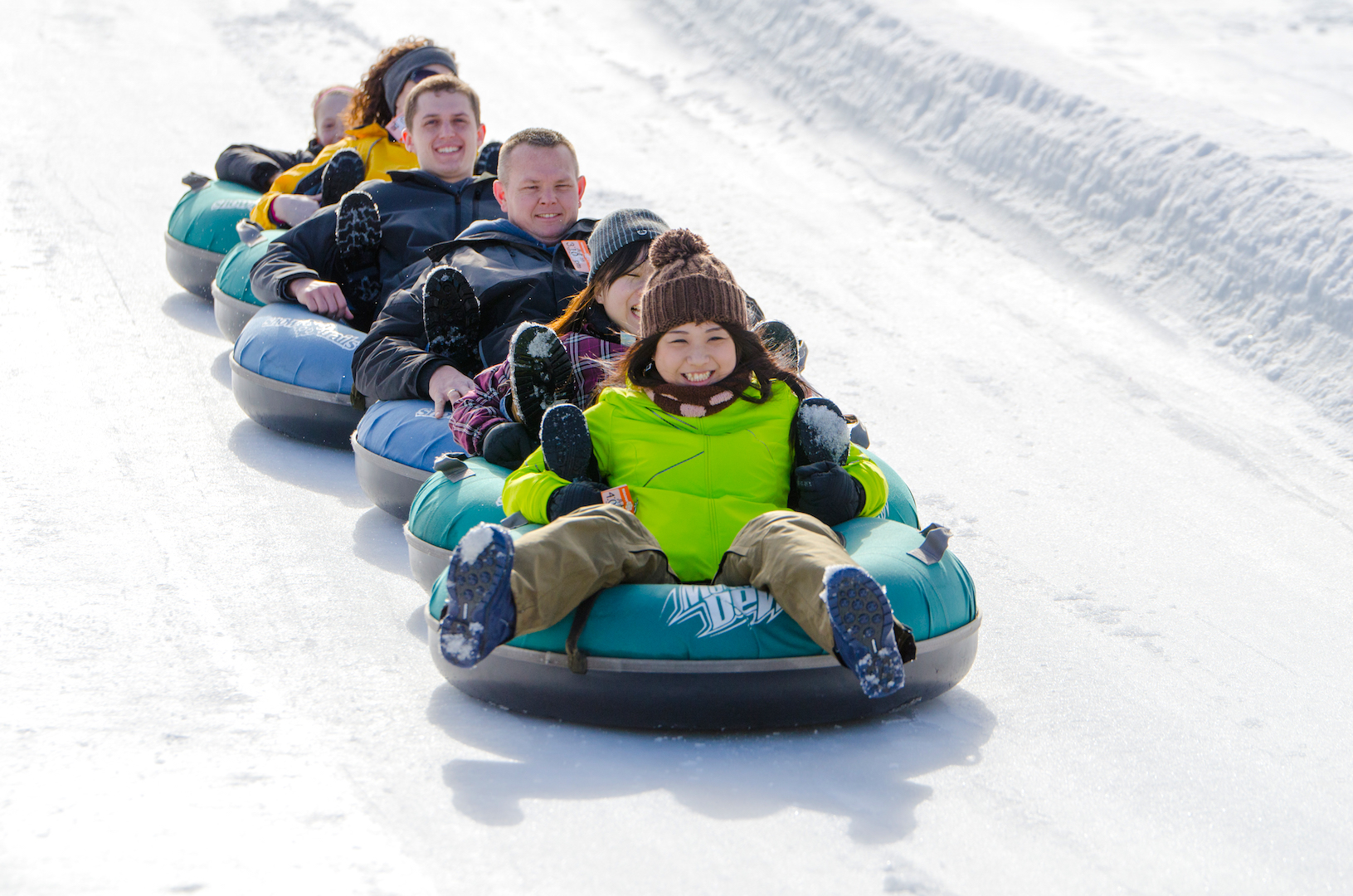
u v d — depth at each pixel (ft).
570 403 36.06
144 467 46.83
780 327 38.47
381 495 42.80
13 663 32.22
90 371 55.83
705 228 83.05
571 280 46.78
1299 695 34.86
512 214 48.55
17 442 47.78
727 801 27.35
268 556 40.32
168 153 92.32
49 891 22.79
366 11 130.11
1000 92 91.66
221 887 23.18
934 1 113.50
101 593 36.73
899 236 82.07
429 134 55.26
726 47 116.47
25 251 70.79
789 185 91.30
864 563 31.37
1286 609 40.52
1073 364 63.16
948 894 24.32
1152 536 45.78
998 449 53.47
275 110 105.09
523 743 29.58
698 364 33.35
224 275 58.18
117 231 75.92
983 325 68.18
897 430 55.11
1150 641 37.81
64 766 27.27
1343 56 110.93
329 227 54.65
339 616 36.40
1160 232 73.20
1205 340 64.80
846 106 101.14
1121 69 103.65
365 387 45.34
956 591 32.17
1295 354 61.00
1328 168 71.56
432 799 26.76
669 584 31.14
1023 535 45.44
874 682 27.78
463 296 44.01
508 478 33.76
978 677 35.09
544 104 108.37
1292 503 49.21
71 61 112.68
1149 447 54.03
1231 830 27.71
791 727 30.86
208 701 30.86
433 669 33.60
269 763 27.94
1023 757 30.42
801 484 33.42
